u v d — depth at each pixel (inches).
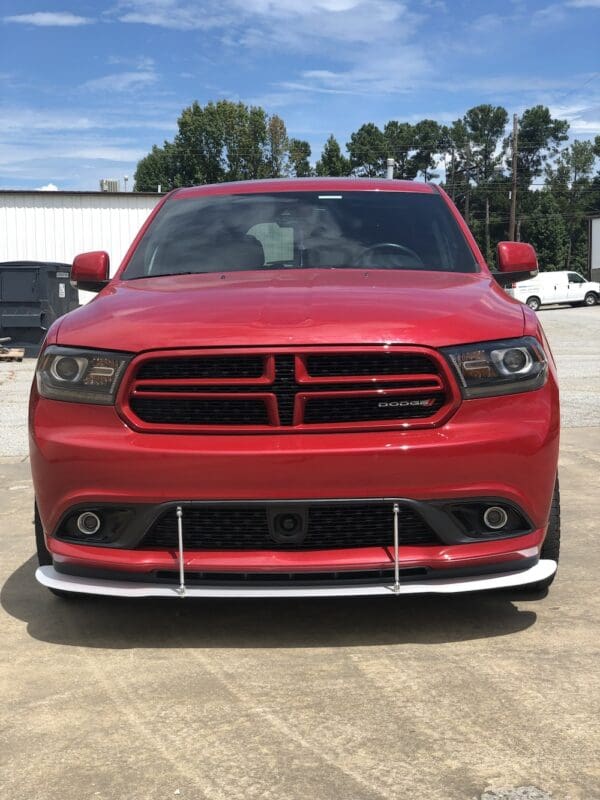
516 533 116.0
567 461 253.6
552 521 131.6
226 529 115.0
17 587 150.6
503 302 129.0
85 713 102.0
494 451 112.0
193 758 91.0
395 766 88.3
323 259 157.0
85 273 169.6
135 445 112.9
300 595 111.2
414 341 113.7
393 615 133.1
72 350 119.0
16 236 1173.1
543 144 4596.5
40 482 118.5
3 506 213.9
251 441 112.1
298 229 165.3
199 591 112.3
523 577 116.2
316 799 82.7
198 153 3690.9
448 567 113.3
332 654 118.3
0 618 135.0
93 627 130.7
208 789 85.0
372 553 113.0
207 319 117.9
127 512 114.6
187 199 181.2
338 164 3914.9
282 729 96.8
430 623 129.4
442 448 110.7
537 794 82.4
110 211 1181.7
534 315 128.6
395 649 119.6
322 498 110.8
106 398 115.5
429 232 165.0
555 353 689.0
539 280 1636.3
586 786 83.7
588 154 4402.1
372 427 112.2
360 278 142.4
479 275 150.3
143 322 119.5
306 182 183.0
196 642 124.0
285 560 112.3
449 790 83.6
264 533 114.3
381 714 99.8
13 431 334.6
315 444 111.0
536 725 96.3
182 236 166.4
